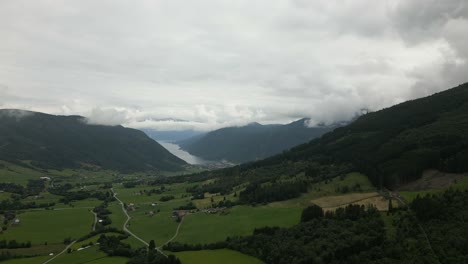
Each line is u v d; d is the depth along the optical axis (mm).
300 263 169250
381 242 171125
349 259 165375
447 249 151750
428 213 180250
